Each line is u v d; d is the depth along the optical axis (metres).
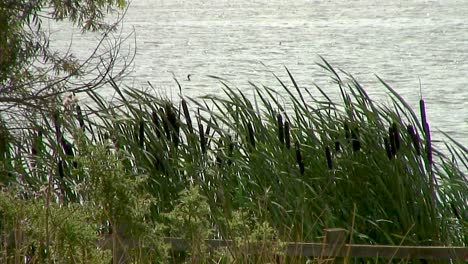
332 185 26.55
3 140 29.33
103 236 16.95
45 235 15.59
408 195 26.45
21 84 33.03
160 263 16.77
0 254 16.36
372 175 26.64
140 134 26.86
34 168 27.58
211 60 194.50
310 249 21.56
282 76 155.25
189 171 26.11
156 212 25.73
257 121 27.95
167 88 120.44
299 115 29.03
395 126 25.94
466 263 25.03
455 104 114.44
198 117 27.92
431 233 26.03
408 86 139.50
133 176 25.52
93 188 15.19
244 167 26.73
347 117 29.41
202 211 16.23
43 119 31.30
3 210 15.88
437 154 28.72
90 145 15.45
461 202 27.20
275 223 24.64
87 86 32.44
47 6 33.88
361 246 22.03
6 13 31.98
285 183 26.11
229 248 18.48
